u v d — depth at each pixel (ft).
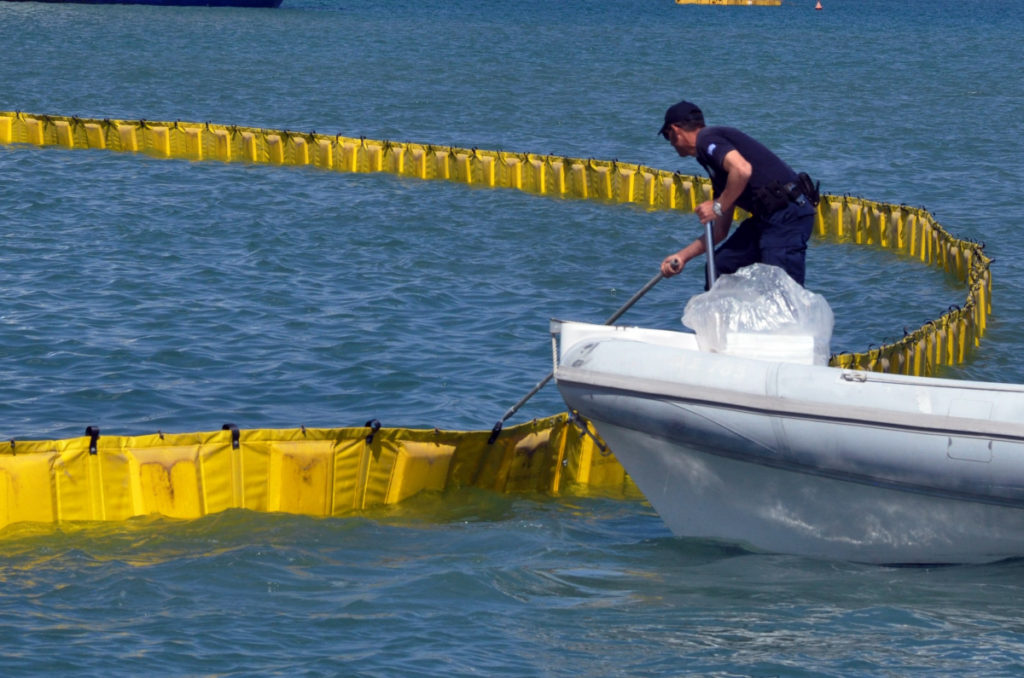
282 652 25.04
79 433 40.52
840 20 383.86
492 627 26.40
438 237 75.31
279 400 44.52
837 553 29.94
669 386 29.09
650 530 33.14
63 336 50.88
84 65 186.39
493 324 55.77
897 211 77.20
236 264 65.36
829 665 24.38
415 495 34.76
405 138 123.34
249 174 95.91
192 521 32.12
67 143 106.52
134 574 28.81
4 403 42.93
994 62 237.86
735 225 85.66
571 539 32.24
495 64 208.33
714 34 304.09
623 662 24.72
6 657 24.57
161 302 57.06
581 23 335.67
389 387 46.21
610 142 124.36
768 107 155.53
